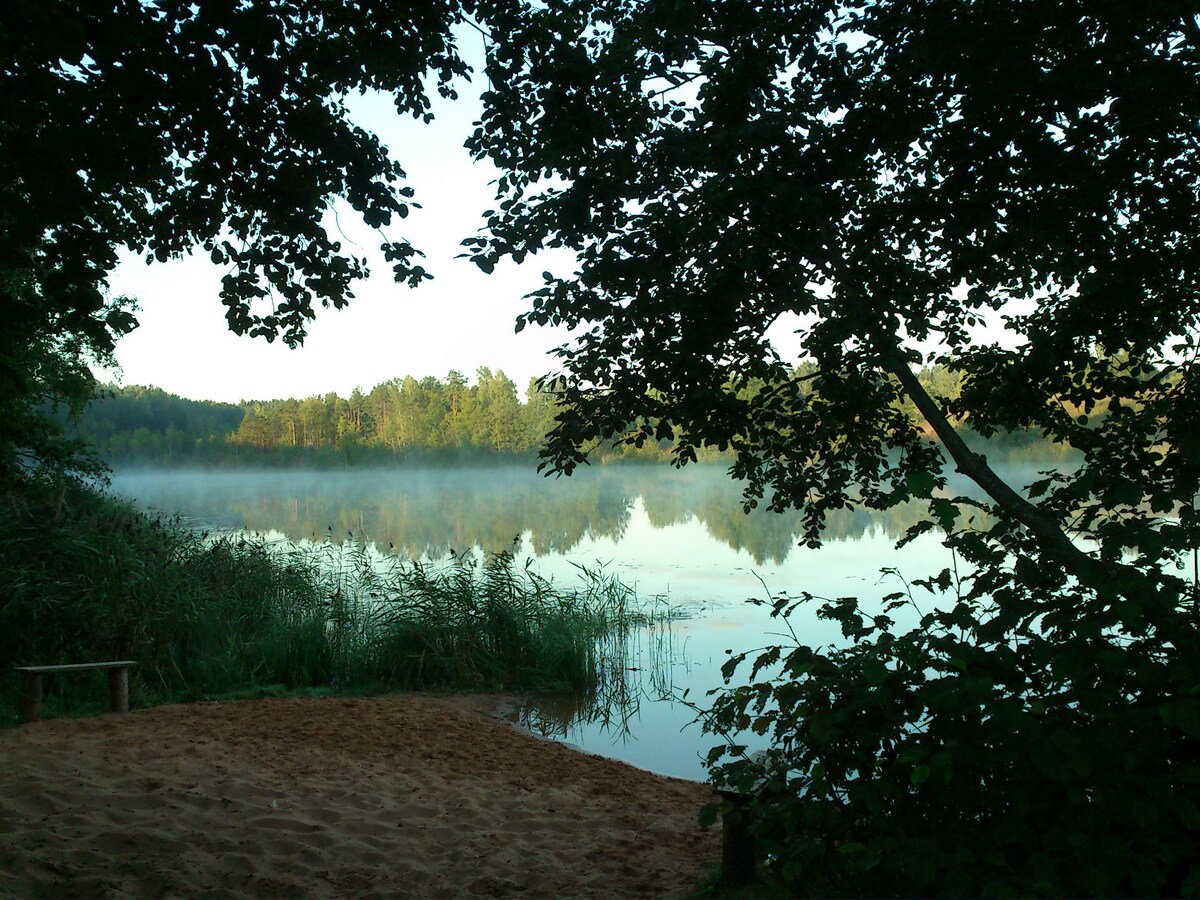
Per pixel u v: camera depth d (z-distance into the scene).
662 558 21.05
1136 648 2.71
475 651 10.99
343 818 5.50
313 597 11.82
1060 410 4.94
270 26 4.77
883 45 4.20
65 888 4.18
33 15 3.90
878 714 2.73
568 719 9.38
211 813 5.42
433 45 5.50
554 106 4.06
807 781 2.89
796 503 5.12
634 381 4.19
